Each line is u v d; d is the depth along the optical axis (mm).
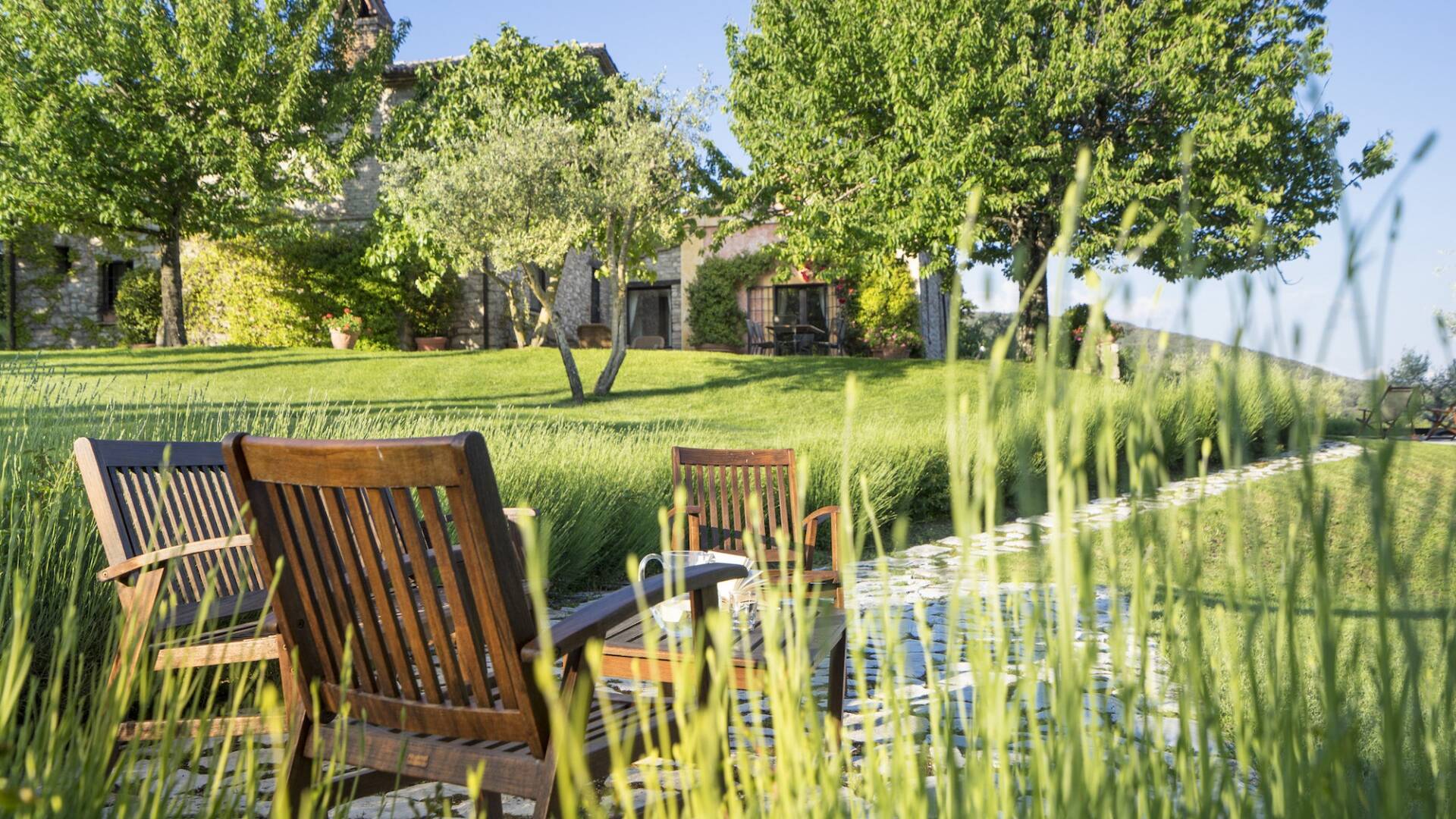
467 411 13438
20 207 18812
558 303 26250
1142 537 664
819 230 17938
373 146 20422
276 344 23188
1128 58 15406
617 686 3312
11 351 18719
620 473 7258
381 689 1868
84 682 2824
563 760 646
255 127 19312
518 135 15188
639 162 15391
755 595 2891
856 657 734
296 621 1878
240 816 1027
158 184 19328
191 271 23219
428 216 16297
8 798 752
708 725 719
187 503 3195
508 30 19609
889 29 16094
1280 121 14242
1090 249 14633
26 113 18047
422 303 24484
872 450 8984
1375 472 577
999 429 619
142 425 5723
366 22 23922
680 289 27391
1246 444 634
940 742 725
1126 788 693
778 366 19188
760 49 18312
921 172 15852
